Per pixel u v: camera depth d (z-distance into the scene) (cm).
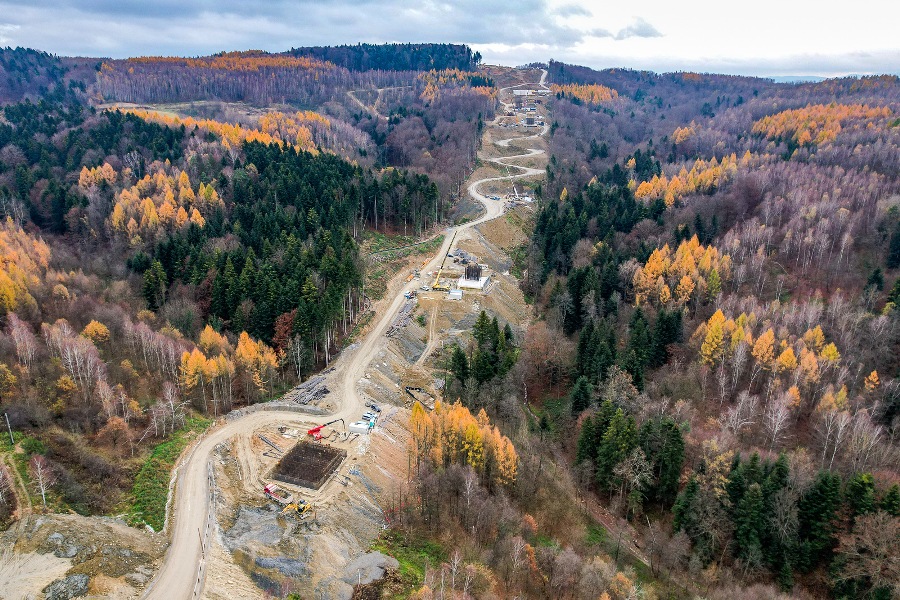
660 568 10388
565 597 9256
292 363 14675
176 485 10225
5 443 9875
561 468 12506
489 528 10138
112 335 14162
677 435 11419
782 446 13188
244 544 8988
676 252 19462
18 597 7469
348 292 17150
